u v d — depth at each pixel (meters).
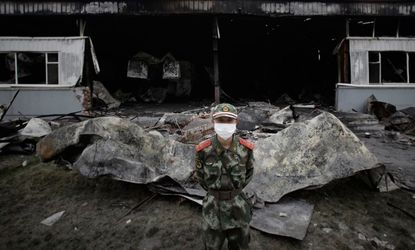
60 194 4.55
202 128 5.98
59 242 3.62
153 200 4.18
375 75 11.02
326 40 14.70
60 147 4.57
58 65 10.28
